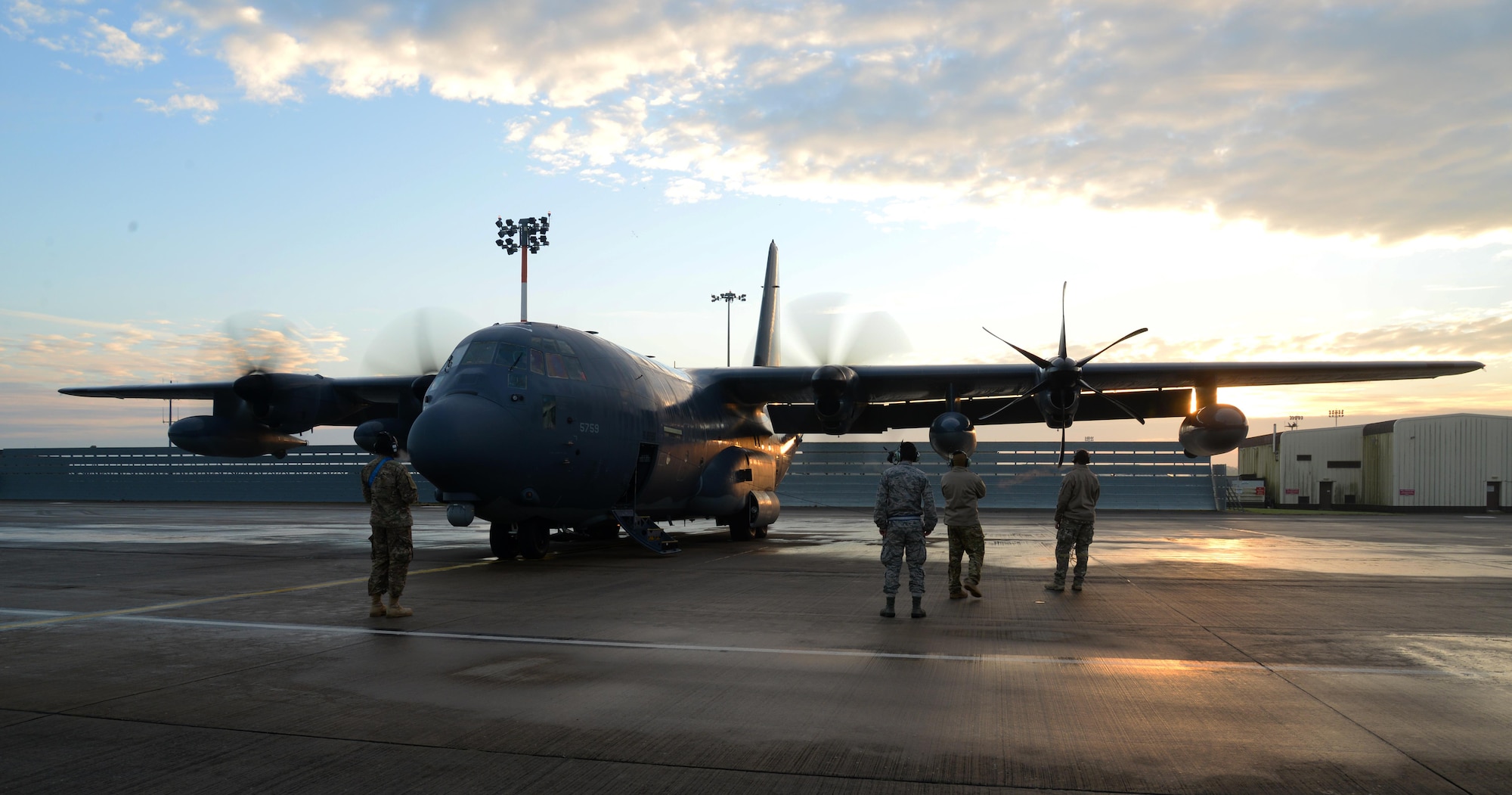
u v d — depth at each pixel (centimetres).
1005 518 3350
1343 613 941
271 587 1126
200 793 409
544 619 886
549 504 1489
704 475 1969
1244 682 630
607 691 595
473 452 1346
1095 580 1248
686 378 1986
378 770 441
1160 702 573
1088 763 455
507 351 1453
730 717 535
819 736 499
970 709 555
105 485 5466
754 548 1853
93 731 503
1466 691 607
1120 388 2242
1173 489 4503
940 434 1917
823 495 4778
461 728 511
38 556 1550
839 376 1995
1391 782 429
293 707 552
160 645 745
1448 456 5503
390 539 892
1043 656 713
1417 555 1719
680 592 1094
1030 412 2377
